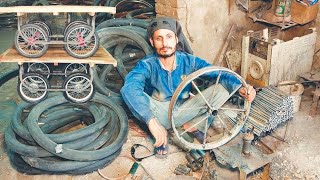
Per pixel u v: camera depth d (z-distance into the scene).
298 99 3.88
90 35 3.00
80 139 3.06
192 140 3.16
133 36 3.90
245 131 2.98
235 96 3.78
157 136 2.43
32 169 3.05
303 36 4.05
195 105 2.88
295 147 3.39
